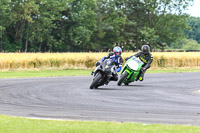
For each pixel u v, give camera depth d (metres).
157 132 24.39
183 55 137.50
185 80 79.81
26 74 95.56
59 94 51.44
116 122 29.12
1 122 28.91
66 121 29.56
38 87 61.34
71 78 82.19
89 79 79.50
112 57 58.50
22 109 37.78
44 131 25.03
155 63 134.38
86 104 41.53
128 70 63.91
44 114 34.62
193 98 48.53
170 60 135.88
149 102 43.75
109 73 57.59
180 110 37.34
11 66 113.88
